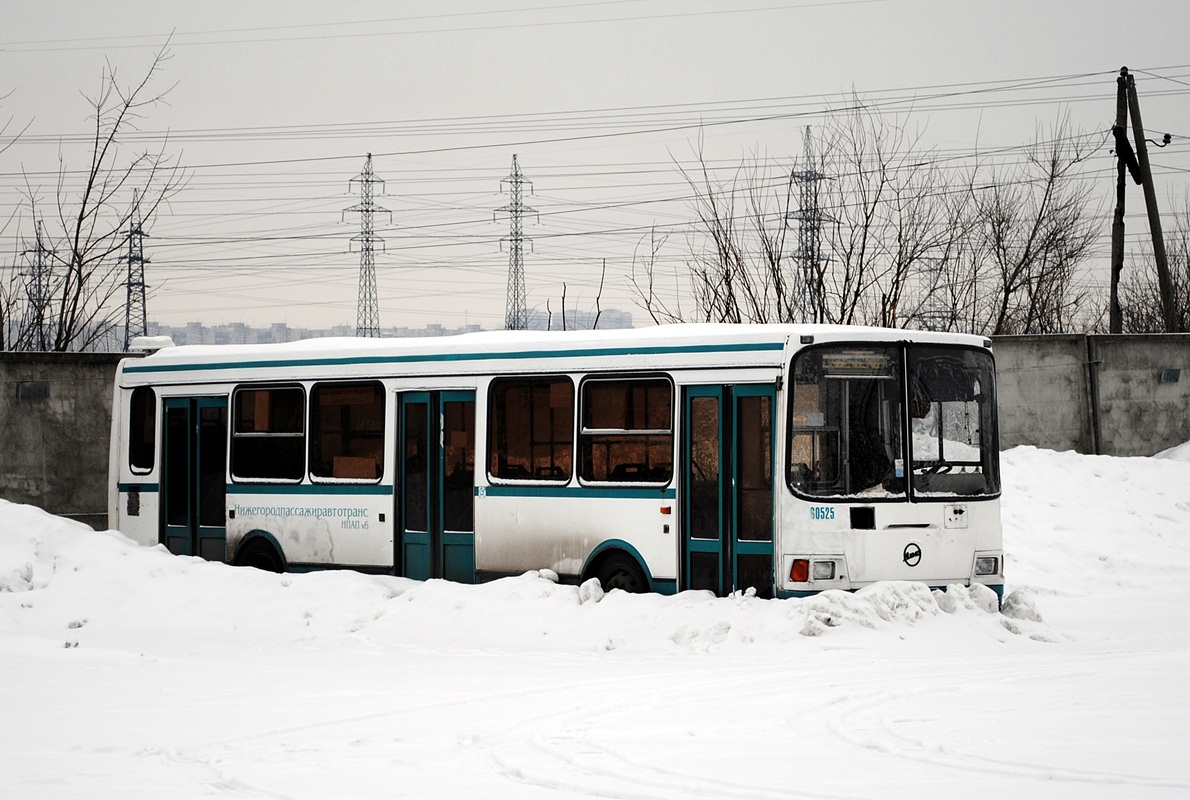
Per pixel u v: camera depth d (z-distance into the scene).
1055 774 7.98
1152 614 17.34
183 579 17.62
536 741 9.38
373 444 18.56
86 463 28.77
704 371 15.73
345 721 10.28
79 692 11.75
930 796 7.48
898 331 15.46
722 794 7.66
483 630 15.34
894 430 15.27
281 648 14.69
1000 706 10.43
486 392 17.45
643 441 16.20
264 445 19.66
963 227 38.19
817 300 35.19
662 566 15.94
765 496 15.30
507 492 17.16
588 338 16.80
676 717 10.23
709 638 14.09
